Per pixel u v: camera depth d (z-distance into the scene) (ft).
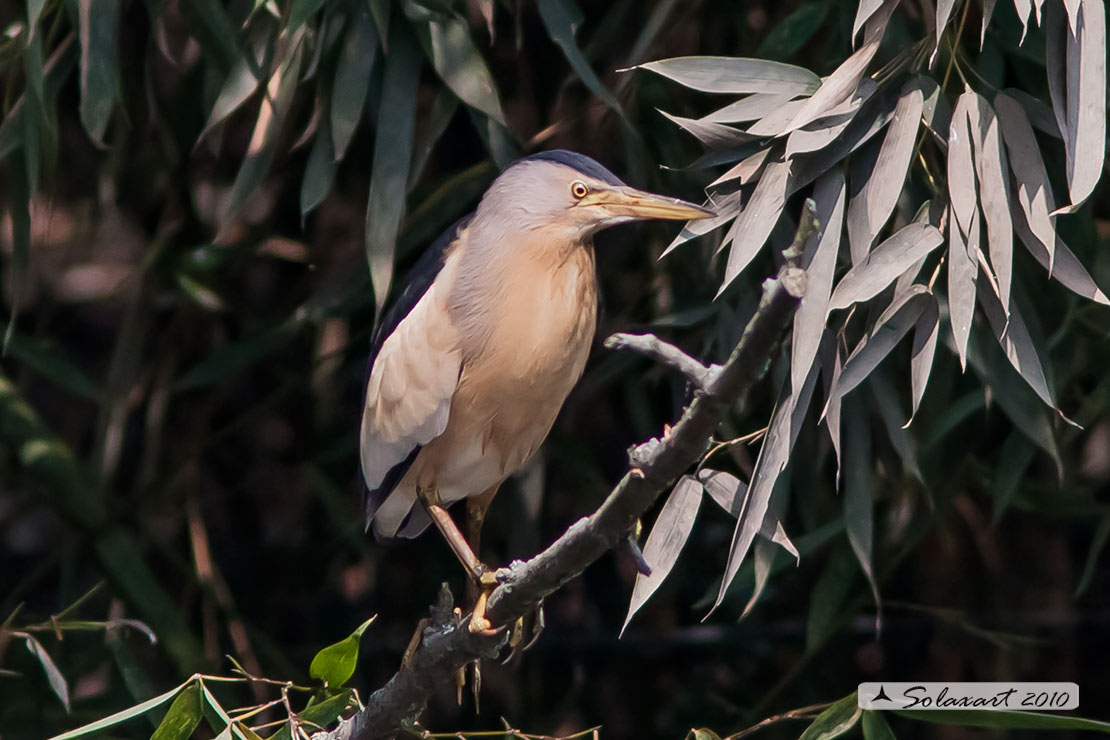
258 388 27.12
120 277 31.09
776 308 9.60
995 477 21.83
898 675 27.14
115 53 18.49
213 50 19.80
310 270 25.32
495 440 17.25
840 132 14.24
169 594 26.96
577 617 28.37
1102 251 20.21
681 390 22.48
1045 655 25.89
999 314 14.79
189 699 14.60
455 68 18.35
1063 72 13.94
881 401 18.08
